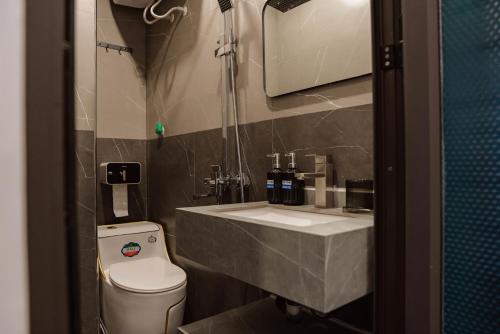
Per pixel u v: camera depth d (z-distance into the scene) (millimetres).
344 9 1178
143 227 2242
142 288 1621
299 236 761
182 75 2131
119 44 2443
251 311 1249
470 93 599
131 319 1638
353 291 775
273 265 827
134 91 2523
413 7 635
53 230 343
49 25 342
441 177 627
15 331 322
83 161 1574
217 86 1820
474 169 598
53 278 343
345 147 1188
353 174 1164
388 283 711
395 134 711
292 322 1162
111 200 2406
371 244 826
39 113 334
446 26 624
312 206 1254
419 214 633
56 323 345
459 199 616
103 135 2375
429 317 623
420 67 626
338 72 1195
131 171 2232
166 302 1656
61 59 350
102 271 1940
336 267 733
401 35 716
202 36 1940
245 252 912
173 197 2244
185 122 2105
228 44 1629
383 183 726
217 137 1828
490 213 584
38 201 334
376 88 744
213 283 1827
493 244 582
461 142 611
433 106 619
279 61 1427
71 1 367
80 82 1562
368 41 1104
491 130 580
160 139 2389
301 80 1332
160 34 2381
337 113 1215
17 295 323
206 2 1904
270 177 1358
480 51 588
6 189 317
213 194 1691
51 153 342
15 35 321
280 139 1444
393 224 706
